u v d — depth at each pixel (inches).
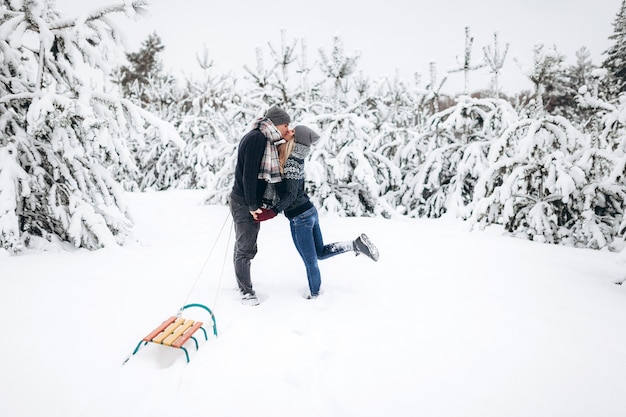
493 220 227.8
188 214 281.0
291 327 98.6
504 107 298.0
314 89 374.3
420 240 204.7
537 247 191.8
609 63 893.8
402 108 464.8
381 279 137.1
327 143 295.4
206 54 557.3
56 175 168.4
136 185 513.3
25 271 133.6
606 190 206.5
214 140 546.9
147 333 93.7
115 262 150.3
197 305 94.8
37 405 66.4
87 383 73.0
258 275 141.0
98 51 168.9
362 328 98.1
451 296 120.7
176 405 67.6
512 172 218.8
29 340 87.8
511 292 124.7
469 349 87.9
